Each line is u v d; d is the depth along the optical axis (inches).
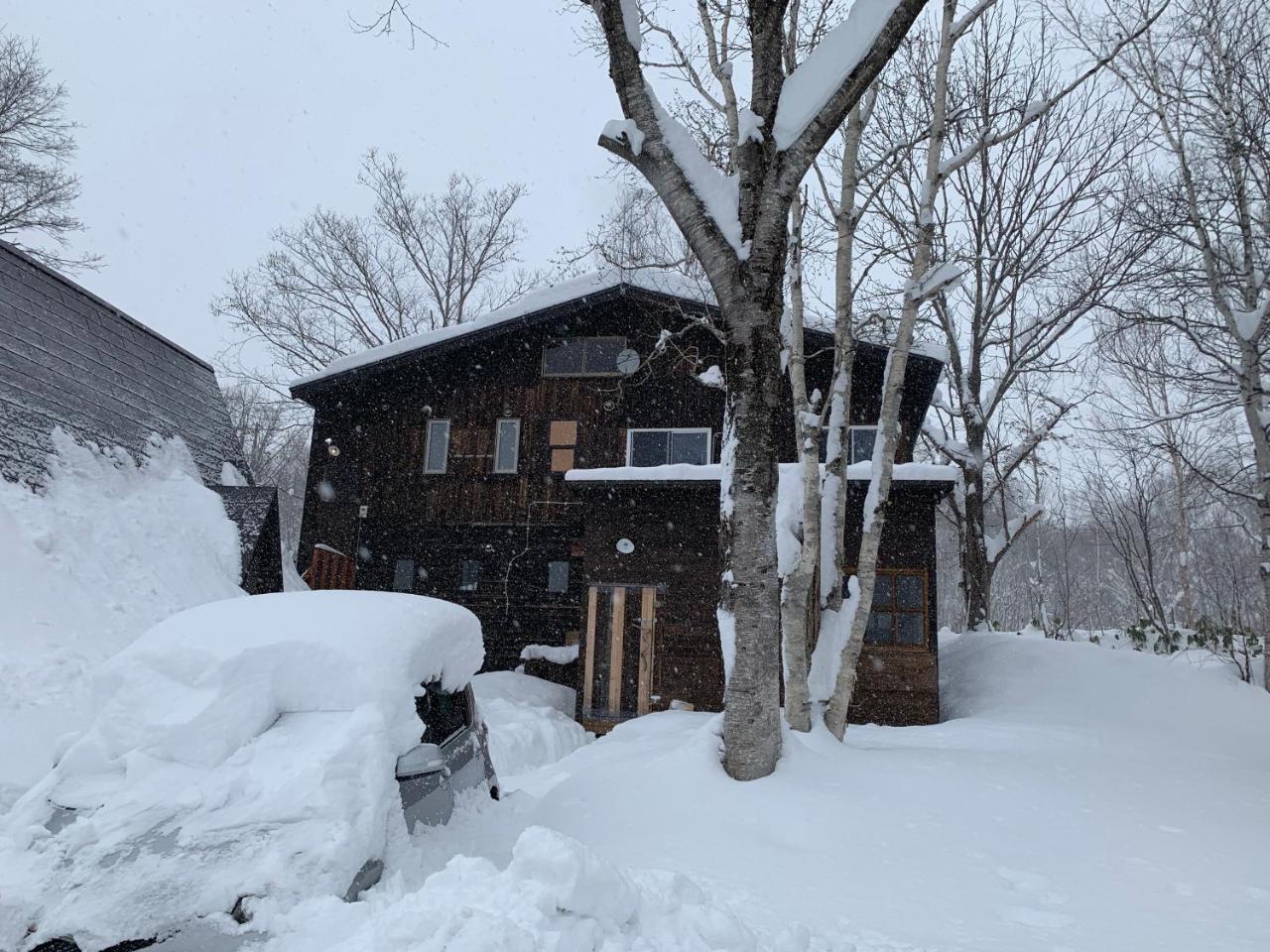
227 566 472.4
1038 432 685.3
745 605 238.8
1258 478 464.8
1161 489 940.0
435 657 183.5
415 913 108.8
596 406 663.1
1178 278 575.2
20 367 438.6
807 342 572.4
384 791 144.4
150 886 120.9
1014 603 1603.1
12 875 125.0
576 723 498.9
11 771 255.9
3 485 390.9
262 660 159.6
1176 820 202.5
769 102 252.2
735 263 247.1
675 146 252.5
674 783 225.0
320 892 123.5
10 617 334.0
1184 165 488.7
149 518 455.2
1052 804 212.8
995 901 152.6
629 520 523.5
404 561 684.1
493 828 186.5
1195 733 370.9
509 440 681.6
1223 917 144.6
